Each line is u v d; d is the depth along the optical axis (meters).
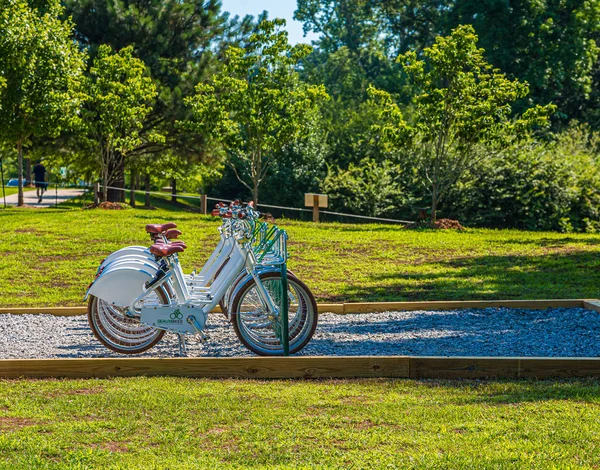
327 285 11.84
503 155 26.06
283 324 6.69
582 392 5.59
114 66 24.92
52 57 23.83
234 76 29.44
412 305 9.31
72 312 9.09
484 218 26.39
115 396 5.57
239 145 24.50
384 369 6.26
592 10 38.00
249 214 7.00
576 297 10.48
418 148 25.84
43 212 23.14
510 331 8.00
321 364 6.29
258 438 4.63
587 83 39.84
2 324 8.51
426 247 16.88
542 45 37.81
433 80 22.14
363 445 4.46
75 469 4.05
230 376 6.32
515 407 5.21
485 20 37.94
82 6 29.05
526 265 13.94
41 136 27.45
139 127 27.06
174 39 30.78
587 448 4.30
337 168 34.06
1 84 22.80
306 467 4.05
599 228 25.62
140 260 7.02
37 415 5.11
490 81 21.83
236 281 7.11
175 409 5.25
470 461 4.09
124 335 7.12
